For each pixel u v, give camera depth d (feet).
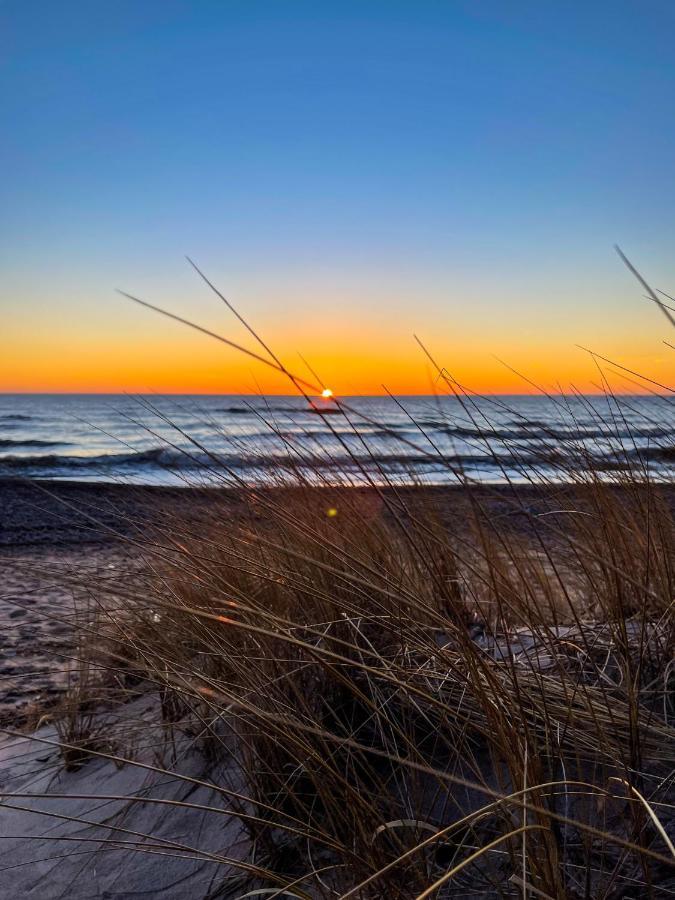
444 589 5.01
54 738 8.73
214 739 7.09
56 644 12.70
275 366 3.78
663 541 6.77
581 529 7.63
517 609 6.40
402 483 7.86
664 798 4.72
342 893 4.68
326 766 4.61
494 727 4.25
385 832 4.86
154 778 7.10
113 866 5.99
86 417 152.76
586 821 4.62
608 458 7.66
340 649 6.70
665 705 5.65
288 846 5.54
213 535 8.55
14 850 6.48
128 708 8.89
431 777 5.85
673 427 7.79
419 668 6.16
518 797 3.93
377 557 8.21
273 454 9.81
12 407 204.44
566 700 5.04
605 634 6.97
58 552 20.16
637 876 4.18
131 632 8.20
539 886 3.70
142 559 9.28
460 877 4.64
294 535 7.77
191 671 6.04
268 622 6.51
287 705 5.84
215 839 6.04
